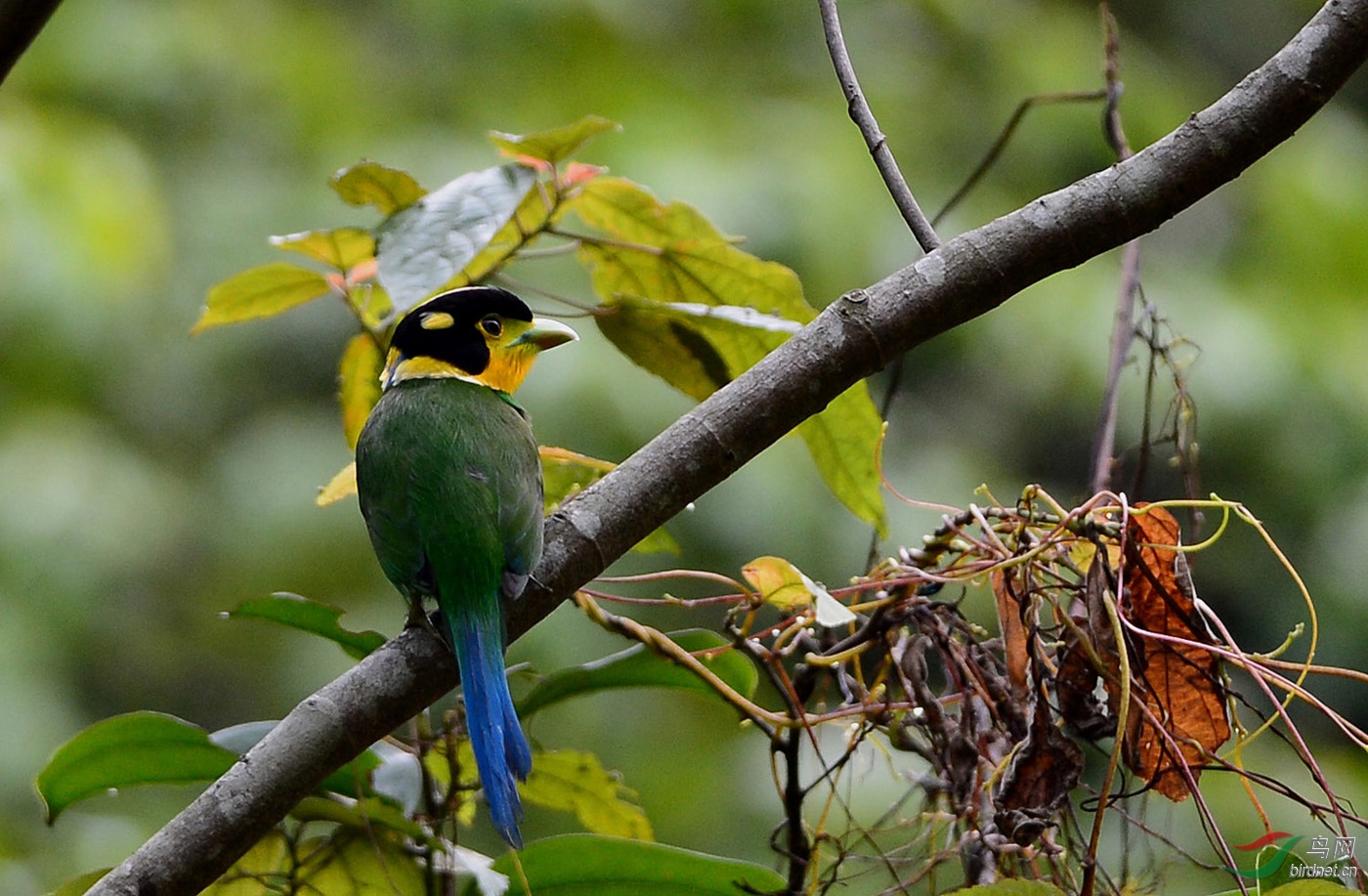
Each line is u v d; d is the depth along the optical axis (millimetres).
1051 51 14758
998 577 5008
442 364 6102
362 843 4941
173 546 12266
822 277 12422
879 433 5582
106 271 11672
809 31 14672
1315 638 4590
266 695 12445
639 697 11438
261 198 13234
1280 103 4340
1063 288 13211
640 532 4789
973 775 4969
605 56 14062
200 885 4051
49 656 11320
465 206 4906
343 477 5945
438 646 4414
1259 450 13070
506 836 4637
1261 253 14758
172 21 13586
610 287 5930
